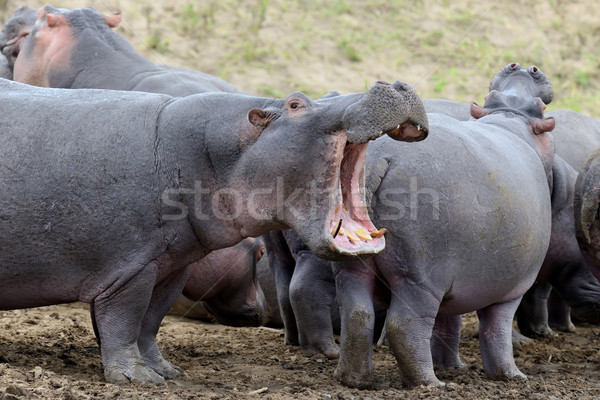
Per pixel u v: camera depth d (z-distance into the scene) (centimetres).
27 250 1955
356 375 2078
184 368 2323
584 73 6091
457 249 2005
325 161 1827
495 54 6088
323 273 2561
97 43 3578
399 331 2019
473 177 2020
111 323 1986
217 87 3662
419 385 2039
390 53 5928
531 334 3036
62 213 1941
